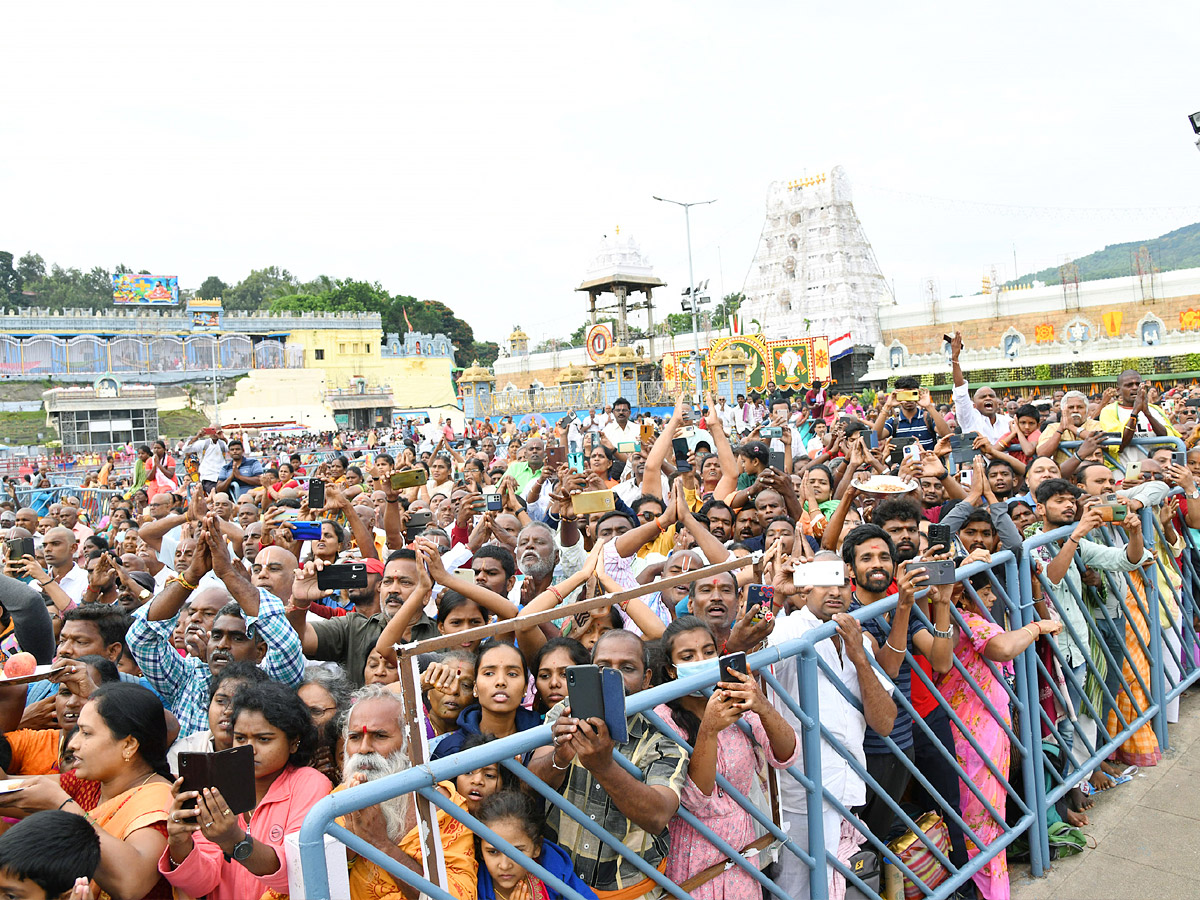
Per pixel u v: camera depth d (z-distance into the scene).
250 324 67.06
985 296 54.00
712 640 3.48
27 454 48.19
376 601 5.51
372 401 64.69
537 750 3.18
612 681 2.52
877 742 4.07
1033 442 8.43
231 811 2.59
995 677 4.51
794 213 65.75
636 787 2.70
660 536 6.57
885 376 48.53
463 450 25.36
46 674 3.68
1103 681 5.36
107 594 6.36
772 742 3.24
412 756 2.66
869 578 4.18
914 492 6.66
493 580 4.93
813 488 7.80
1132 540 5.44
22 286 120.44
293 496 9.48
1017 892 4.49
